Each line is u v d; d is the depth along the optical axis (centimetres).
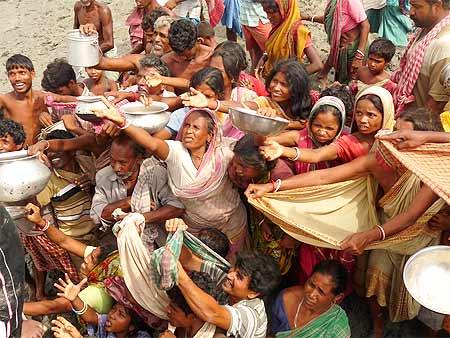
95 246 410
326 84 608
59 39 790
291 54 562
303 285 368
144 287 340
